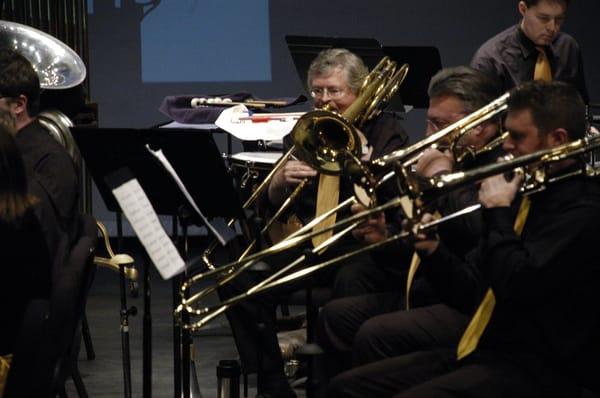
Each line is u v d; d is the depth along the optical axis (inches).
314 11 711.7
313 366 331.6
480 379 257.1
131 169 323.6
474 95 307.6
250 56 711.7
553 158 243.8
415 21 715.4
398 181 261.0
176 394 331.9
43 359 273.1
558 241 249.0
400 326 303.3
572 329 253.0
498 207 256.5
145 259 331.0
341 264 365.7
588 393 307.3
